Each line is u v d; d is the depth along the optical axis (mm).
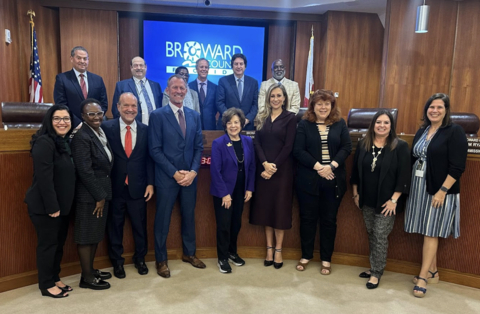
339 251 2871
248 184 2643
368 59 6102
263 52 6281
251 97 3652
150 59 6012
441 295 2355
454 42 5211
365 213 2516
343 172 2529
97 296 2199
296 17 6152
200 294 2260
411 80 5359
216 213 2623
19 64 4934
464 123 2959
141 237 2572
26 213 2316
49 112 2021
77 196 2174
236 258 2775
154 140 2447
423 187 2346
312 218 2615
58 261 2271
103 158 2215
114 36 5730
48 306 2062
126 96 2334
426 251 2375
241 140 2623
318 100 2469
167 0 5660
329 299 2244
